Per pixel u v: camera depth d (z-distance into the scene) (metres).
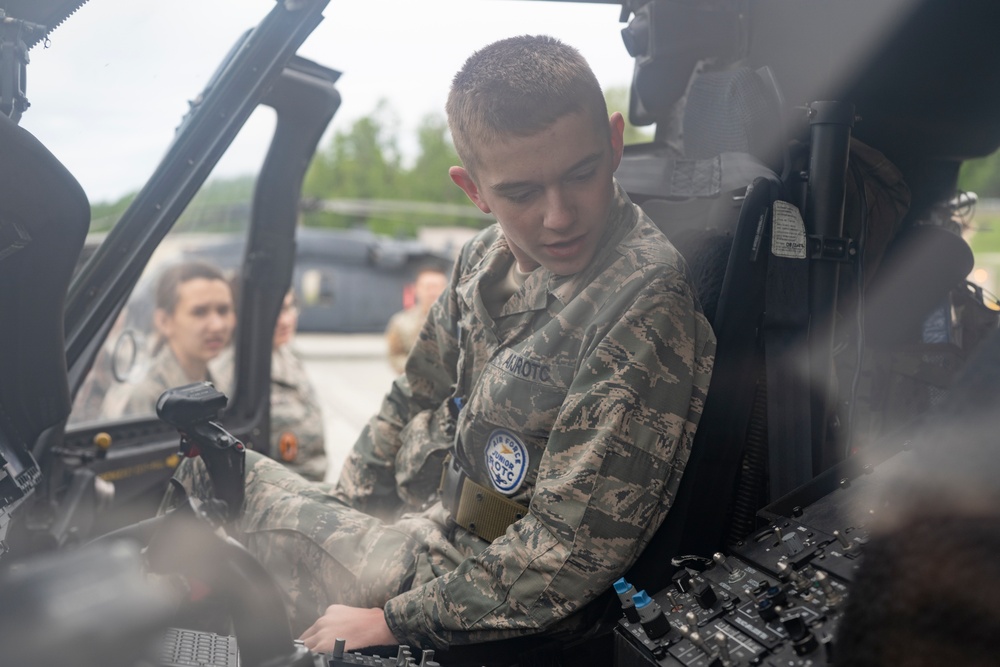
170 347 2.83
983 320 1.80
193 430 1.39
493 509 1.43
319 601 1.54
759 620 1.06
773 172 1.49
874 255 1.66
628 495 1.25
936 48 1.68
